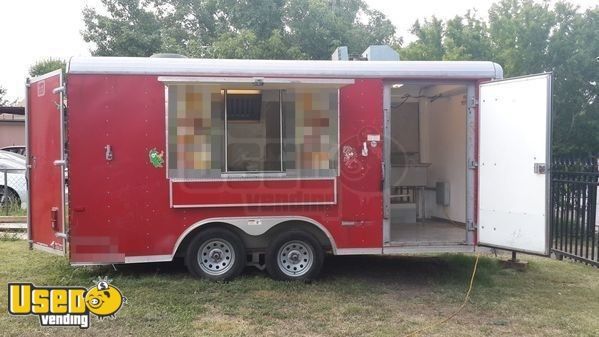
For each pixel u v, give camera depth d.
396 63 6.04
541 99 5.50
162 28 21.14
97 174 5.56
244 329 4.59
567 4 11.30
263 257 6.13
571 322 4.95
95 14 21.09
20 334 4.39
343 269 6.78
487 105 6.00
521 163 5.68
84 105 5.53
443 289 5.93
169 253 5.73
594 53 11.00
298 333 4.54
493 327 4.79
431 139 8.07
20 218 9.80
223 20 21.48
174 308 5.04
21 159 12.26
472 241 6.20
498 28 12.34
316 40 19.23
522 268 6.98
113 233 5.61
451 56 11.68
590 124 11.00
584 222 7.32
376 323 4.81
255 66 5.78
